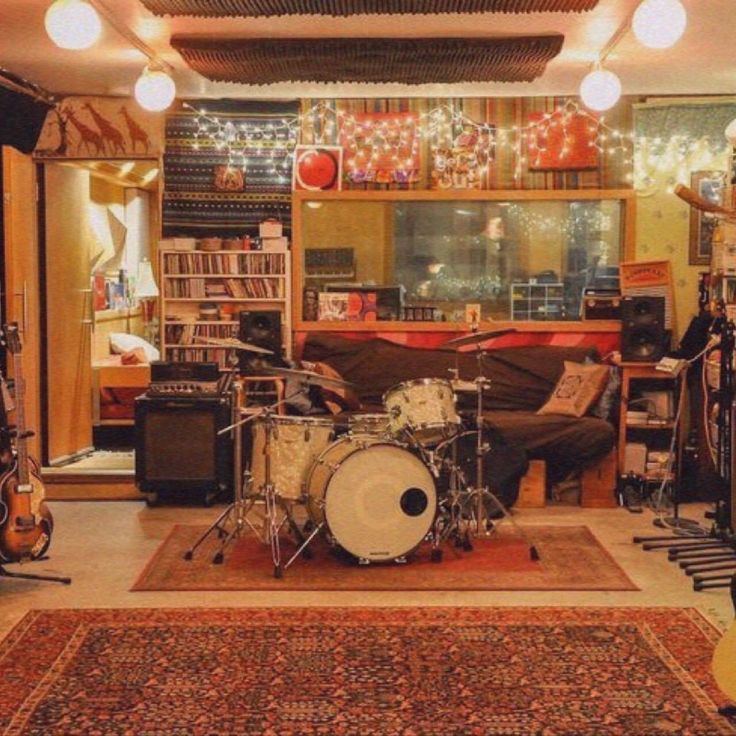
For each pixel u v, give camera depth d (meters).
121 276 9.60
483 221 7.41
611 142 7.21
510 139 7.25
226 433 6.59
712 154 7.16
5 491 4.94
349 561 5.36
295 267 7.33
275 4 4.71
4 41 5.57
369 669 3.92
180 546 5.68
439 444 5.62
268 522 5.59
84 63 6.14
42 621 4.45
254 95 7.15
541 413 6.77
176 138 7.24
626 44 5.66
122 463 7.60
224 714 3.54
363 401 7.13
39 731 3.41
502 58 5.72
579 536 5.91
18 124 6.88
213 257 7.20
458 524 5.74
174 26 5.30
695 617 4.49
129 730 3.41
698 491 6.85
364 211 7.41
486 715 3.53
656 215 7.21
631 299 6.77
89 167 8.20
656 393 6.90
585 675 3.86
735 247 6.30
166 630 4.34
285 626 4.39
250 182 7.29
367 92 7.06
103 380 8.47
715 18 5.11
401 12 4.84
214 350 7.21
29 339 6.91
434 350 7.23
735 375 5.66
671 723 3.46
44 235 7.32
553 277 7.41
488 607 4.64
